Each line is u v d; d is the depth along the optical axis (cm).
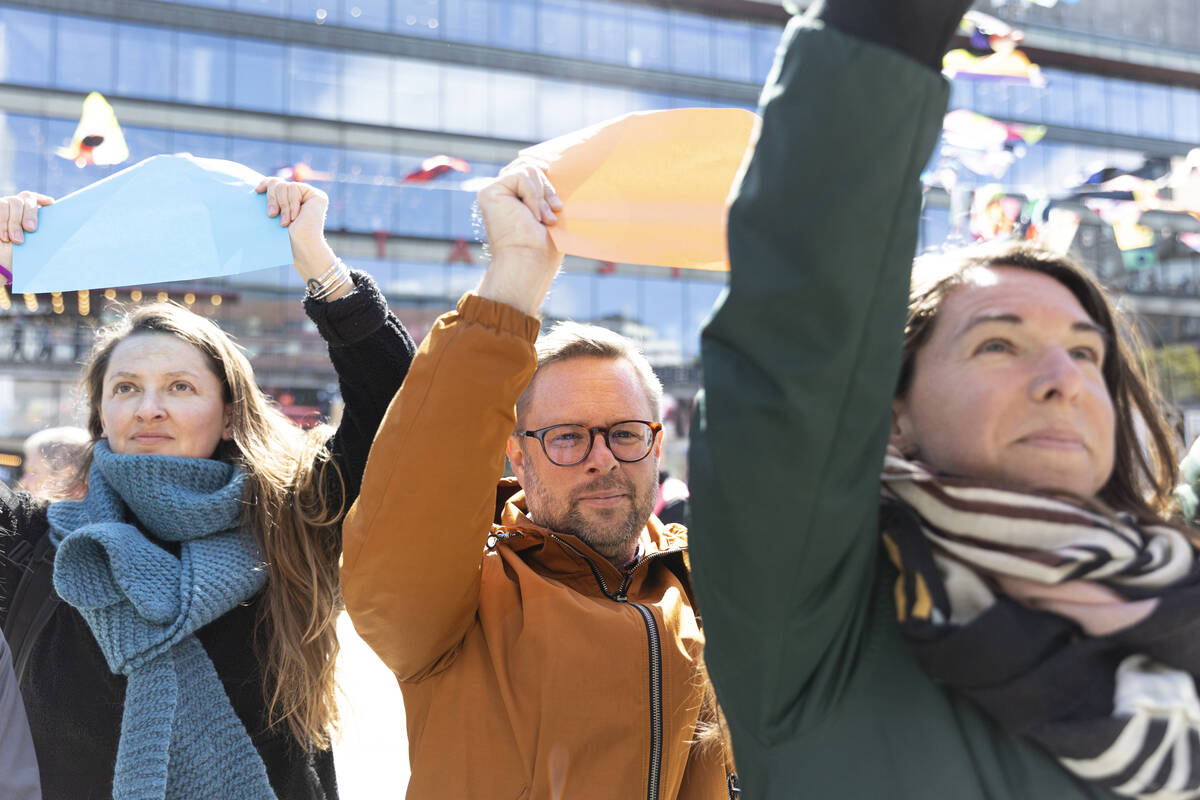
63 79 1736
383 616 149
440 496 142
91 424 222
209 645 189
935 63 96
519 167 150
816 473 98
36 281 181
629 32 2059
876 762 101
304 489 200
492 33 1984
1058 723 91
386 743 480
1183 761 89
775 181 95
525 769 151
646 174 152
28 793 171
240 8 1848
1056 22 2300
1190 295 2078
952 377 108
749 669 104
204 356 207
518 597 165
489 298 144
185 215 187
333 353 190
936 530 101
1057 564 94
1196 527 138
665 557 182
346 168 1878
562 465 171
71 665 186
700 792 159
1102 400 106
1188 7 2400
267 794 181
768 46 2142
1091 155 2273
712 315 102
